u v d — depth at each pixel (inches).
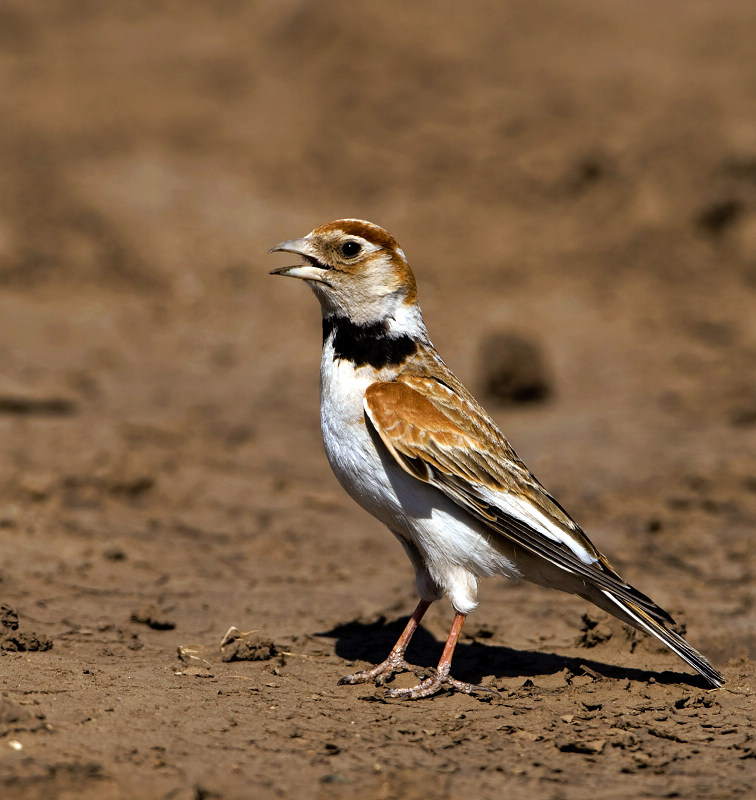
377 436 269.6
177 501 503.2
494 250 1152.2
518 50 1486.2
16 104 1413.6
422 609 293.6
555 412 724.0
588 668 295.6
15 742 219.5
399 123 1393.9
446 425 269.0
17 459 530.0
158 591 370.0
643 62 1437.0
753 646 326.3
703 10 1551.4
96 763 212.5
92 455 547.5
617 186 1210.6
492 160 1309.1
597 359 868.6
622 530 478.9
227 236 1123.3
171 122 1380.4
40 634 307.7
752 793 217.2
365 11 1563.7
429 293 1055.6
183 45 1588.3
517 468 277.9
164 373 796.6
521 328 952.3
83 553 407.2
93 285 1013.2
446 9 1581.0
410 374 280.8
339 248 280.2
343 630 336.2
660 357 874.8
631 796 215.3
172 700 257.3
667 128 1277.1
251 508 503.8
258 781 211.3
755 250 1080.2
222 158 1316.4
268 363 851.4
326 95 1453.0
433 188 1283.2
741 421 690.8
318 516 498.3
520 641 332.8
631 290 1061.1
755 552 445.7
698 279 1071.6
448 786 212.5
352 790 207.9
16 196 1147.3
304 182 1288.1
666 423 690.2
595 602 283.1
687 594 383.9
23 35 1657.2
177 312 968.3
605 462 597.3
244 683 276.8
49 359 794.2
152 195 1173.1
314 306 1032.2
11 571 376.2
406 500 269.4
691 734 252.7
